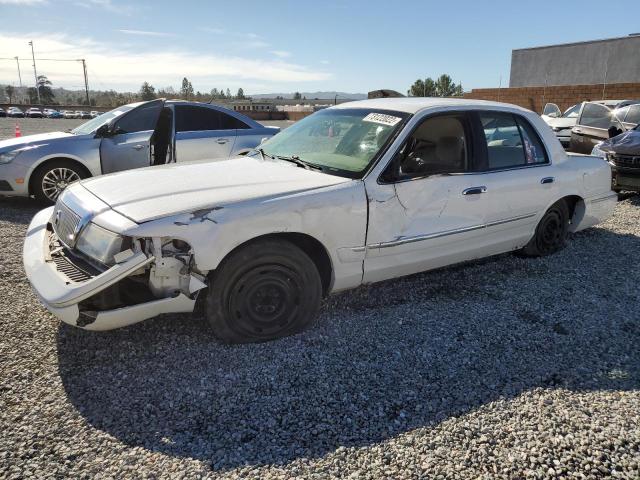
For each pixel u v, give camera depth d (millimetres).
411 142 3838
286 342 3379
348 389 2883
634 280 4621
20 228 6094
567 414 2682
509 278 4617
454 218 4039
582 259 5176
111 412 2646
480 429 2559
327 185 3451
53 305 2875
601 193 5430
